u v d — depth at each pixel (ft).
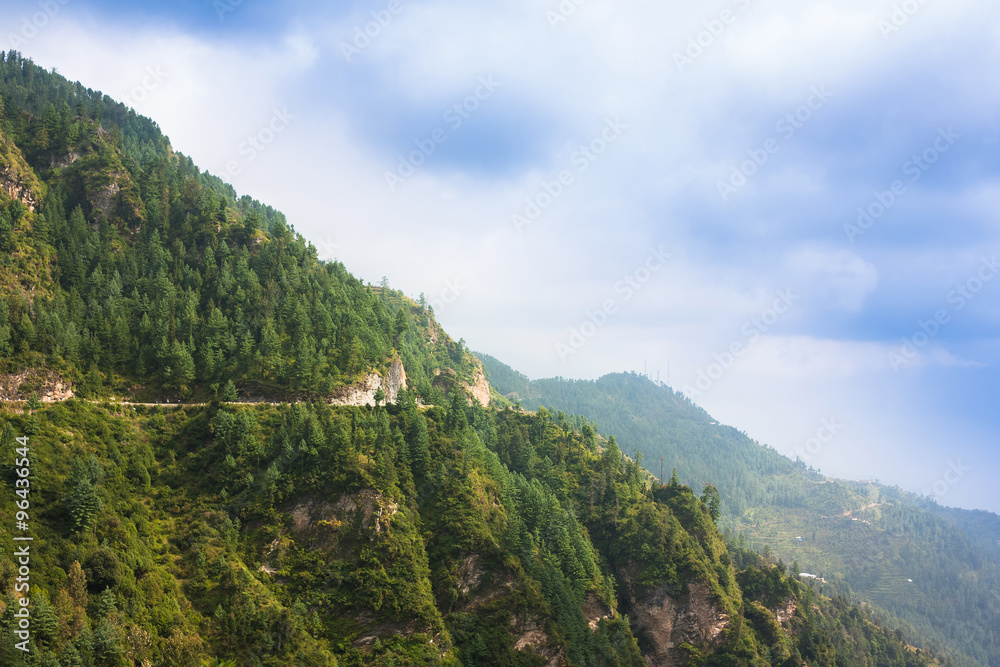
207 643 426.10
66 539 415.44
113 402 552.41
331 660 457.27
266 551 500.33
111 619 383.04
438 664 484.74
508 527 585.63
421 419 618.85
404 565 517.14
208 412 564.30
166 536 479.82
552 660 545.03
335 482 533.96
